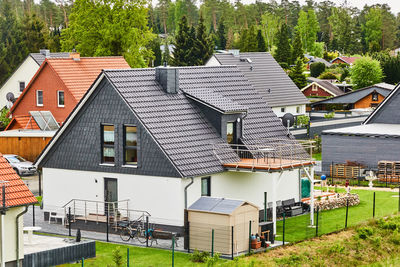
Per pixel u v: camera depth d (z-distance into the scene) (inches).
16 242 1146.7
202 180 1456.7
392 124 2369.6
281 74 3316.9
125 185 1483.8
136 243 1389.0
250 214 1331.2
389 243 1454.2
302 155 1642.5
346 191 1905.8
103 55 3425.2
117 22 3442.4
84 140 1544.0
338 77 5649.6
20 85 3243.1
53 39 4751.5
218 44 7224.4
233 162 1508.4
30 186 2004.2
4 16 6181.1
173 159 1408.7
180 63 4677.7
